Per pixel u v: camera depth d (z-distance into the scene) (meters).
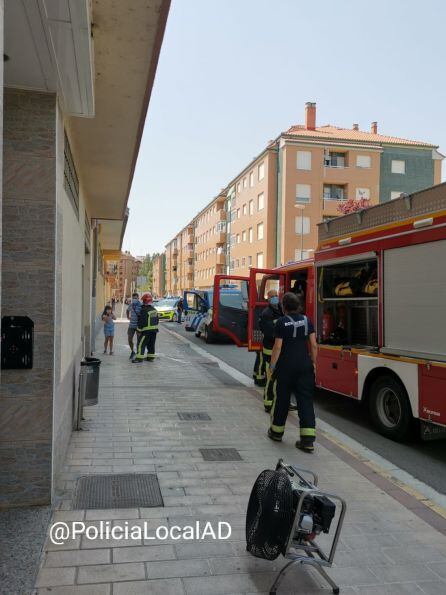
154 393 9.11
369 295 7.55
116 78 5.06
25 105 3.95
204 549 3.51
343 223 8.04
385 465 5.94
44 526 3.68
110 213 12.91
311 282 9.05
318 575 3.27
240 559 3.40
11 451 3.95
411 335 6.45
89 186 9.47
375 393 7.20
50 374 3.99
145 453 5.61
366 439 7.06
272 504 3.15
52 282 3.98
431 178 50.22
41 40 3.28
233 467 5.25
